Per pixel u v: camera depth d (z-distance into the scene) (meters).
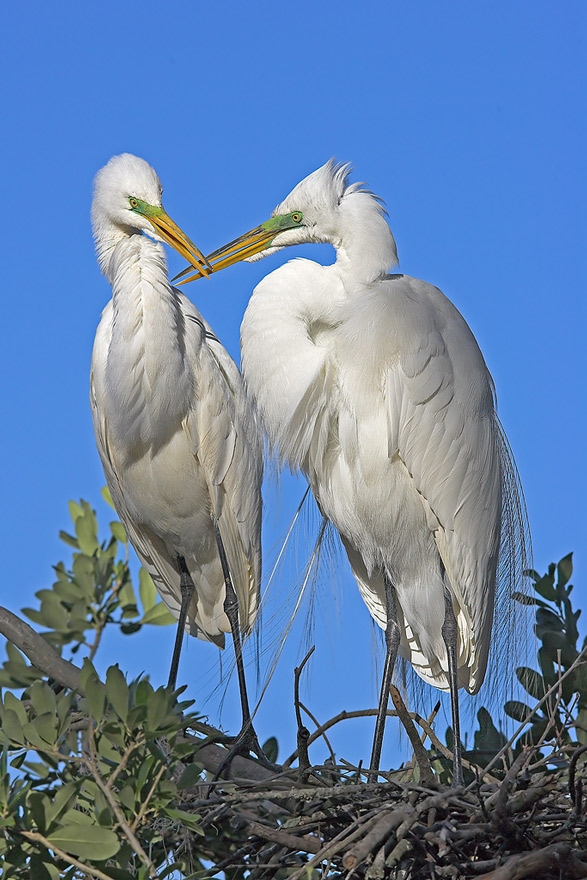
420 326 8.76
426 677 9.61
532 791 6.41
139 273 9.31
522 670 8.52
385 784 6.68
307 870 5.78
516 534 9.69
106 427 10.11
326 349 9.04
